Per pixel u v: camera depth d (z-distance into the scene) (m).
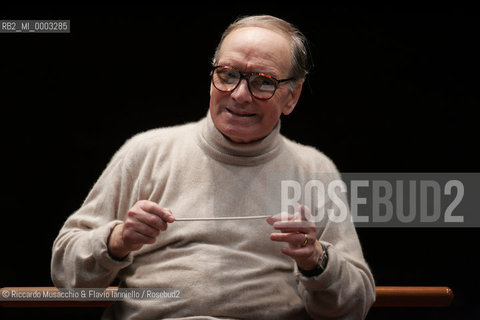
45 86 9.07
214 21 9.24
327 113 9.73
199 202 5.60
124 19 9.08
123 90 9.29
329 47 9.55
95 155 9.37
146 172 5.73
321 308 5.38
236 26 5.79
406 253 10.08
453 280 10.11
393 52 9.57
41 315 9.20
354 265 5.69
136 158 5.78
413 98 9.70
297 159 6.05
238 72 5.46
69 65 9.06
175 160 5.74
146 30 9.16
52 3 8.77
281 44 5.61
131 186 5.75
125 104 9.32
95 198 5.79
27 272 9.45
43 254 9.48
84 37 9.01
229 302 5.32
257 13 9.30
